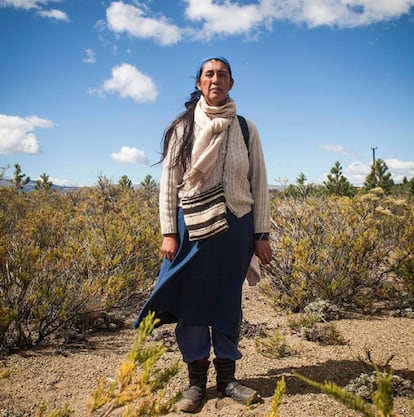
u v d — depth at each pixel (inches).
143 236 217.5
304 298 196.7
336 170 792.9
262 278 239.0
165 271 106.2
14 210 403.5
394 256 212.1
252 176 111.7
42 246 221.6
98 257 190.1
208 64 106.4
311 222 222.1
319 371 126.0
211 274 103.0
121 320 179.5
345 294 199.6
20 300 153.1
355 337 155.6
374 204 232.5
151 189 510.0
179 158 104.5
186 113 108.1
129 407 55.2
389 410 39.3
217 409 104.8
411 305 191.6
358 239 199.9
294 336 160.9
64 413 62.6
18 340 147.3
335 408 103.3
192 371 107.7
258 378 122.1
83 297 162.7
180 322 108.7
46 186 771.4
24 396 113.7
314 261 202.2
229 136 106.8
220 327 104.0
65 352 145.7
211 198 102.0
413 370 123.8
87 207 392.5
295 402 106.4
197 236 101.0
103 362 138.0
